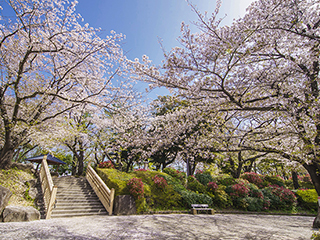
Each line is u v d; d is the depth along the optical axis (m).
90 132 15.48
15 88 7.80
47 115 9.98
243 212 11.20
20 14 6.98
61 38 7.69
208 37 6.24
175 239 4.68
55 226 5.57
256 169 26.91
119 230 5.40
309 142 5.28
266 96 5.75
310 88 5.57
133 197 9.51
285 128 6.05
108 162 13.28
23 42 7.82
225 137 7.42
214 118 8.18
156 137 8.02
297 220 9.29
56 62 8.73
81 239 4.31
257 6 5.53
